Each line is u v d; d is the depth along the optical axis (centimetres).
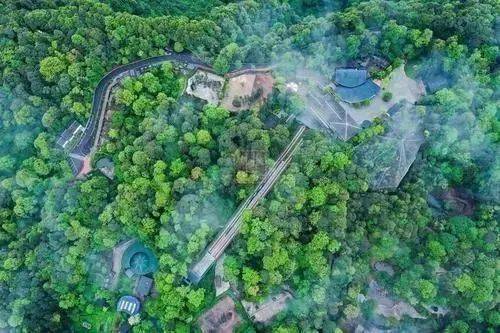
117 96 11000
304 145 10725
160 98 11006
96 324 10681
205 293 10388
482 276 10425
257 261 10081
